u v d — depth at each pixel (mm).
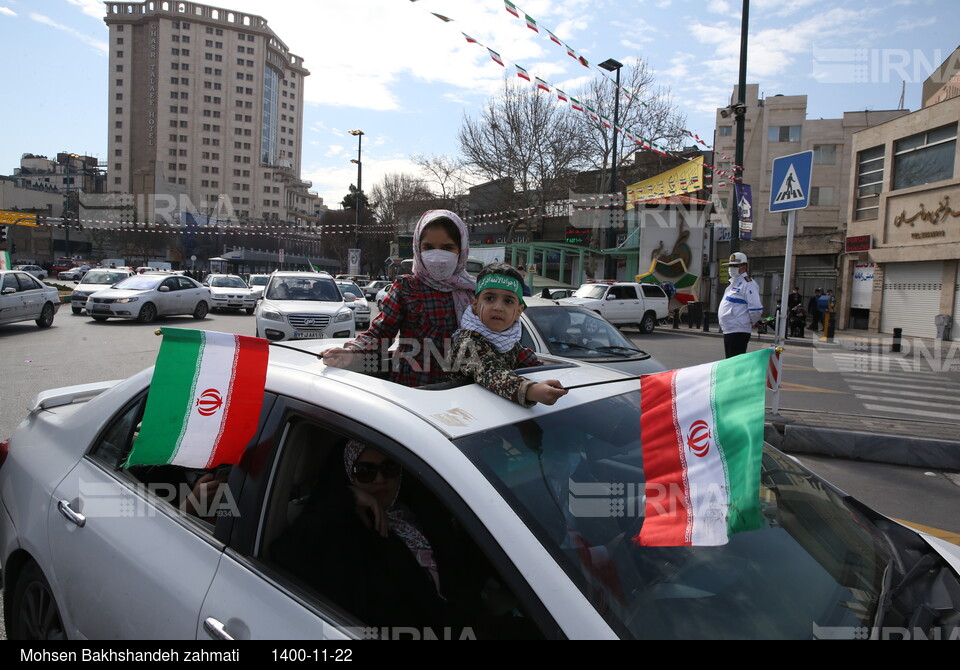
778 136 39938
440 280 2607
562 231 42125
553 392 1807
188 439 1882
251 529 1815
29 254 82312
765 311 30031
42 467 2482
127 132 130375
